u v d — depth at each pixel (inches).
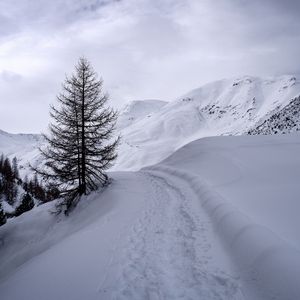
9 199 2664.9
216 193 529.0
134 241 372.8
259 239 290.7
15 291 279.6
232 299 225.6
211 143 1243.8
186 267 286.2
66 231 668.7
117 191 746.8
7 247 738.8
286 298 208.7
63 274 298.2
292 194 461.1
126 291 251.3
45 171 784.3
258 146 1069.8
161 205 554.9
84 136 789.9
